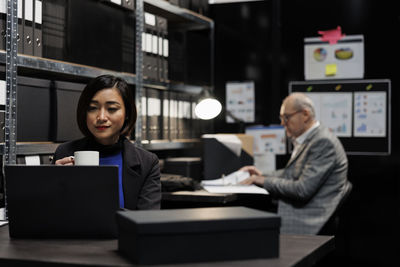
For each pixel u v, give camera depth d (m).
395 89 3.51
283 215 2.92
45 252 1.23
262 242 1.17
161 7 3.21
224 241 1.14
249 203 3.27
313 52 3.71
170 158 3.54
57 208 1.37
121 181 1.82
